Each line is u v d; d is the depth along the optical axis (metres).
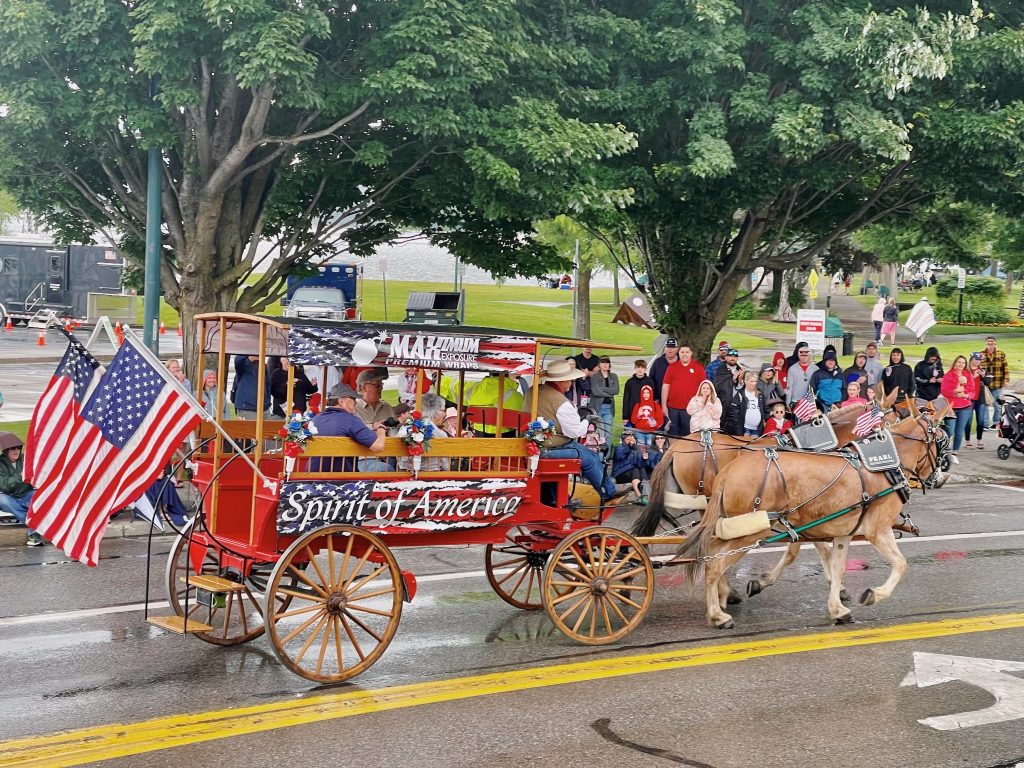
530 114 17.44
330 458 9.27
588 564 10.02
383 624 10.27
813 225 25.25
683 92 19.78
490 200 17.89
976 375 23.91
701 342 24.56
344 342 8.77
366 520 9.01
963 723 7.89
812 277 39.50
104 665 8.84
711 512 10.52
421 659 9.18
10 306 46.06
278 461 9.70
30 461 8.98
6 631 9.75
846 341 37.91
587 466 10.57
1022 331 51.28
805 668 9.13
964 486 20.09
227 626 9.37
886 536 10.77
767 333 49.03
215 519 9.35
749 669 9.08
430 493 9.29
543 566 10.84
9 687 8.27
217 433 9.34
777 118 19.33
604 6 20.36
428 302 27.11
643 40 19.38
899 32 19.08
